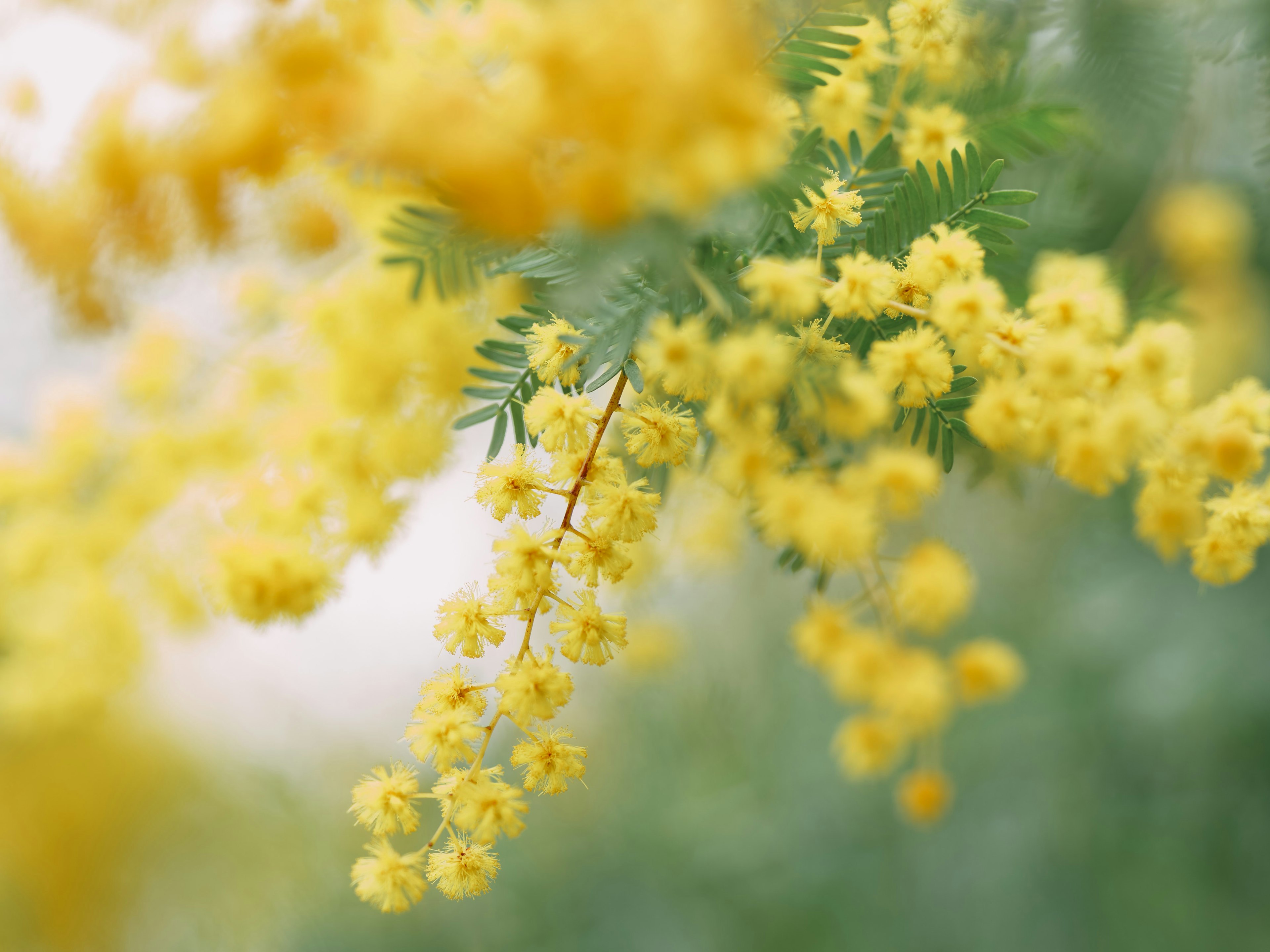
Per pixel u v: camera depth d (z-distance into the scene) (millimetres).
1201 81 348
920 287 269
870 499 264
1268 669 455
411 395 319
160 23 279
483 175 250
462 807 278
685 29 248
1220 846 490
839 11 260
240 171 280
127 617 351
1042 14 321
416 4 268
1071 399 267
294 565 304
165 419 345
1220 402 273
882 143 275
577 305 253
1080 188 332
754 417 262
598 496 273
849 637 310
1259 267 386
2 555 349
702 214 251
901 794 427
